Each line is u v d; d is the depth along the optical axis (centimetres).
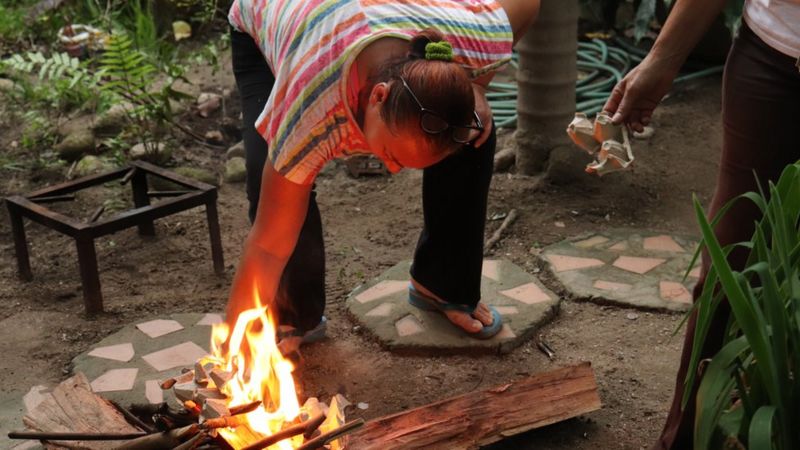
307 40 221
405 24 224
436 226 325
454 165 307
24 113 517
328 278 385
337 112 219
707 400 206
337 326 353
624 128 268
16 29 600
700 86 548
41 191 385
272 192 232
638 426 300
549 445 291
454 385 320
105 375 322
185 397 235
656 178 457
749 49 237
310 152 224
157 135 488
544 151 452
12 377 328
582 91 534
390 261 398
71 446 247
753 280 248
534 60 439
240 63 299
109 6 614
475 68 241
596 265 386
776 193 204
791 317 212
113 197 448
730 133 243
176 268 397
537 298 362
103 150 488
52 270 396
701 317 217
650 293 365
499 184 453
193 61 569
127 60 469
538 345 340
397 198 449
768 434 192
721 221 247
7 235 423
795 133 235
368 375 326
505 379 323
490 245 405
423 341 335
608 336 346
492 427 278
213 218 384
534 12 261
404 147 204
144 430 258
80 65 499
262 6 264
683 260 388
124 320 360
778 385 201
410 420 270
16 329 355
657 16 562
